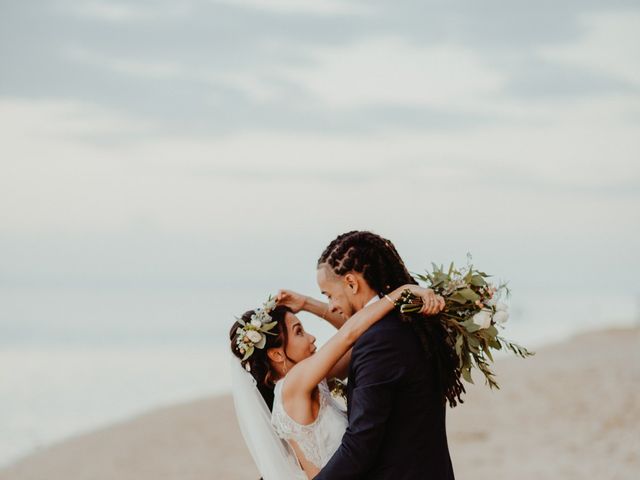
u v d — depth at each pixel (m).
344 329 2.96
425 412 2.85
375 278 3.00
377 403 2.78
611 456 8.20
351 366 2.89
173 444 11.25
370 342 2.85
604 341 19.28
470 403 11.54
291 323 3.29
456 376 3.04
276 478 3.17
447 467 2.90
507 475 7.84
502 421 10.30
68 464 10.44
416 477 2.80
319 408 3.12
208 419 12.85
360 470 2.77
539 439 9.24
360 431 2.76
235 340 3.28
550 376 12.84
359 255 3.00
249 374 3.28
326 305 3.64
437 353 2.92
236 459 10.24
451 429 10.02
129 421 13.05
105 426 12.88
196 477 9.32
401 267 3.07
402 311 2.86
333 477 2.75
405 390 2.82
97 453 10.97
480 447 9.08
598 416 9.92
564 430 9.48
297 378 3.06
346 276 3.00
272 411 3.21
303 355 3.28
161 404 16.36
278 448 3.20
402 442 2.82
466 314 2.99
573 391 11.49
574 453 8.47
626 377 12.06
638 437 8.76
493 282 3.06
